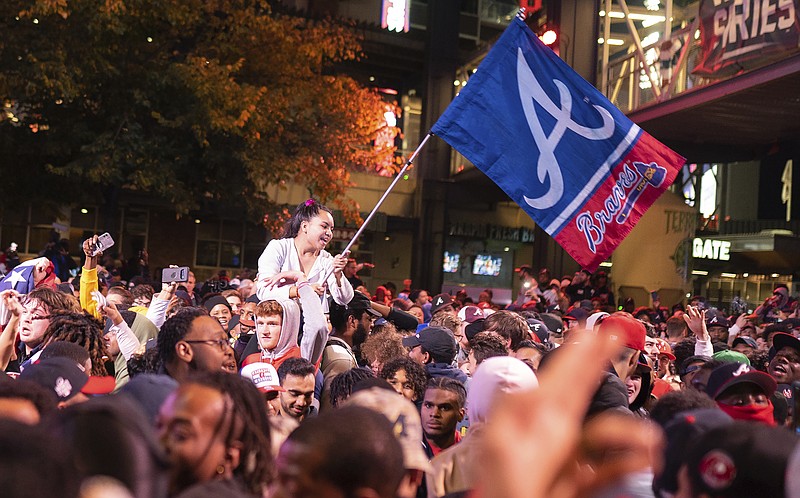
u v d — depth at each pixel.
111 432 1.43
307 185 22.69
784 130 15.91
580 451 0.89
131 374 4.61
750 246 23.80
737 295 24.36
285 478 1.56
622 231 6.56
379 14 29.12
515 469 0.78
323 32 21.80
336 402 4.41
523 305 13.16
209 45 20.59
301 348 5.10
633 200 6.57
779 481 1.34
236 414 2.12
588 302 12.39
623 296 22.23
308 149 21.92
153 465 1.47
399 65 29.58
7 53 17.27
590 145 6.58
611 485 0.88
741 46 12.77
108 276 13.12
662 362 6.93
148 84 18.67
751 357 6.65
